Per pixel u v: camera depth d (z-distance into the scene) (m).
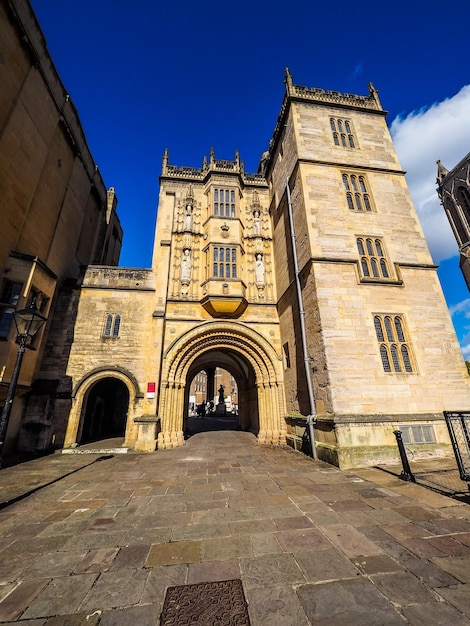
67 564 3.58
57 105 14.27
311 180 12.83
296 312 13.20
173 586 3.11
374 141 14.77
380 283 11.19
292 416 12.66
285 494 6.24
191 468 8.84
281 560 3.61
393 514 5.00
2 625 2.54
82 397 13.19
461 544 3.90
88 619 2.63
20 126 11.55
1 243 10.63
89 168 18.59
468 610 2.65
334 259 11.30
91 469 8.83
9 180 10.98
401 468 8.17
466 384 10.26
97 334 14.19
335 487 6.67
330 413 9.45
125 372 13.55
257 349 15.37
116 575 3.33
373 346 10.26
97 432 17.50
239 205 17.98
